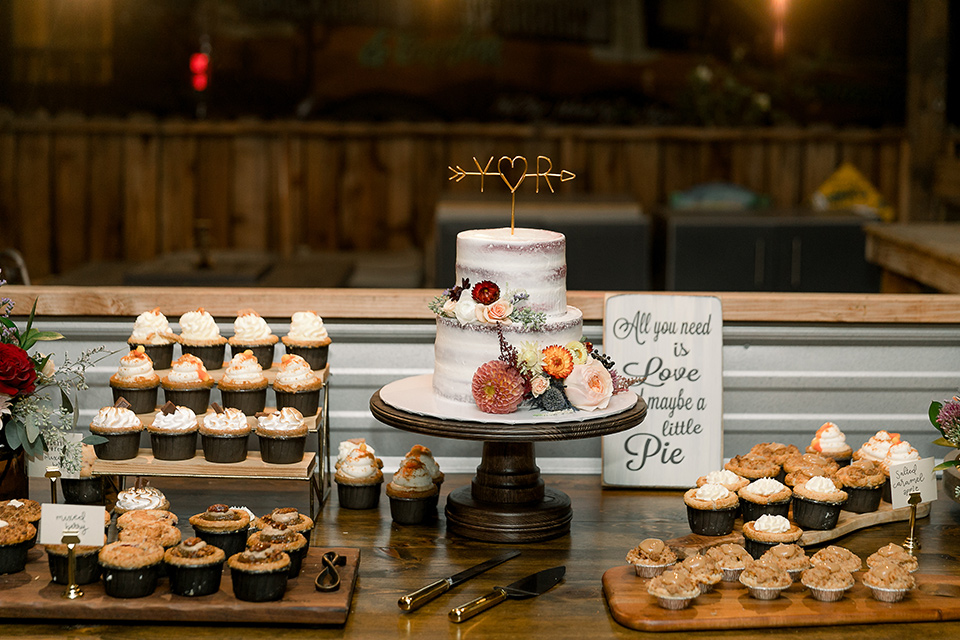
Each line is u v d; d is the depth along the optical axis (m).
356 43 7.44
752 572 1.66
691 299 2.21
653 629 1.57
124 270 5.00
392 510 2.01
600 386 1.79
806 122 7.49
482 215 4.46
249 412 2.03
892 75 7.39
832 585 1.64
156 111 7.32
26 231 6.59
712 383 2.21
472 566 1.80
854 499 2.00
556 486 2.24
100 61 7.21
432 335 2.26
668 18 7.46
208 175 6.69
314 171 6.79
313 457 1.98
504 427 1.71
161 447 1.92
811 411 2.30
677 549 1.82
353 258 6.40
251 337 2.12
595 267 4.44
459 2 7.44
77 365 2.04
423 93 7.52
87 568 1.66
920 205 6.61
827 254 4.68
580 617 1.62
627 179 6.81
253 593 1.59
